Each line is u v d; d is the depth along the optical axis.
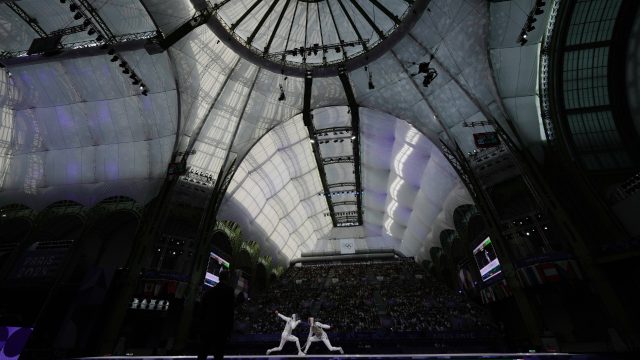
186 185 34.16
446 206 41.00
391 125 39.25
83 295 19.12
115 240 32.94
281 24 33.34
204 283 34.22
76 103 31.62
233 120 36.09
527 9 24.08
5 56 26.98
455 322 33.03
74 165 34.47
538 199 25.75
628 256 20.19
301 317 38.03
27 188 33.84
